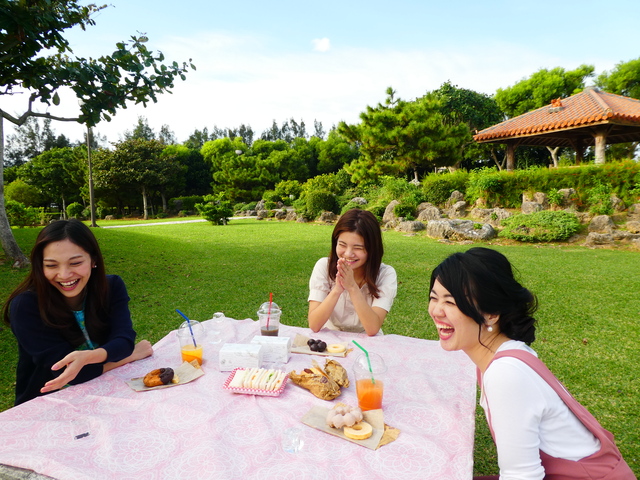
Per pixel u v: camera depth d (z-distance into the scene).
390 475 1.14
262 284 6.62
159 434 1.34
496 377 1.09
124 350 1.84
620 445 2.50
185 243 11.54
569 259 8.46
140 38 5.59
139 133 54.16
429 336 4.30
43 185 37.19
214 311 5.17
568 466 1.10
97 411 1.50
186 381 1.72
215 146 46.97
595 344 4.03
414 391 1.65
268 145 50.25
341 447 1.27
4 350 3.94
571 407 1.11
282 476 1.13
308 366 1.88
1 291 5.82
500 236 11.62
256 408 1.50
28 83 5.38
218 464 1.17
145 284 6.61
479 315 1.18
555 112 14.95
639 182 11.58
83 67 5.34
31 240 10.31
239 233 14.32
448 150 19.55
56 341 1.81
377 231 2.32
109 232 14.16
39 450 1.26
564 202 12.38
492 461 2.42
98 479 1.12
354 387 1.71
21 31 4.69
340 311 2.53
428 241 11.56
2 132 7.45
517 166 26.97
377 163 20.58
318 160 51.28
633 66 24.28
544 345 4.02
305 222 19.53
